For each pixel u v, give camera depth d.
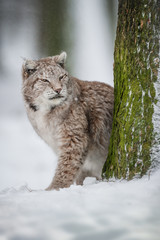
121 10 8.52
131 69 8.20
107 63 25.75
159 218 5.50
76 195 6.81
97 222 5.39
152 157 7.58
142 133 7.76
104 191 6.91
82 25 24.56
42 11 23.70
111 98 10.50
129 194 6.60
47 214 5.73
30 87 10.01
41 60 10.27
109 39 25.86
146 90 7.88
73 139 9.70
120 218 5.52
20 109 28.91
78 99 9.90
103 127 10.17
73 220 5.47
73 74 23.39
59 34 23.53
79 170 9.86
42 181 14.84
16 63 28.70
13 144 21.36
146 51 7.93
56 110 9.71
